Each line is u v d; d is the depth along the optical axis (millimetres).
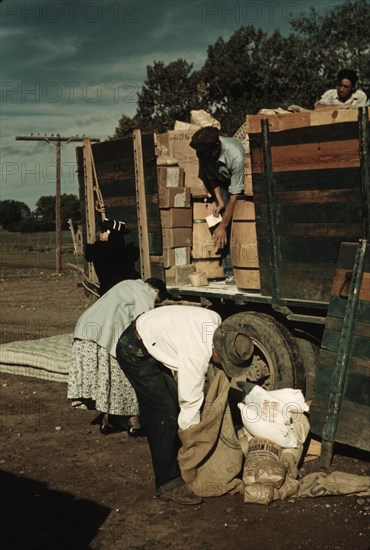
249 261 6090
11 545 4230
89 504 4832
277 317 6098
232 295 6129
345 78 7562
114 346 6016
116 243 7086
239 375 5895
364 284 5066
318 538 4230
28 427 6559
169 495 4824
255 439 5145
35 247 36844
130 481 5215
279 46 35906
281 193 5562
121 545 4223
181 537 4312
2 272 23594
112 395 6000
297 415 5273
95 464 5578
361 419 4977
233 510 4656
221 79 38781
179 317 4961
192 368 4793
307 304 5496
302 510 4605
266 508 4664
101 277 7156
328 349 5230
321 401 5223
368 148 4941
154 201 6836
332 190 5215
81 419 6762
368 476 5008
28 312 13703
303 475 5117
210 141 6523
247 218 6090
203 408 5047
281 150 5500
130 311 6125
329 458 5137
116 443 6059
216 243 6824
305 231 5438
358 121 4957
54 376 8195
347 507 4617
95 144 7762
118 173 7379
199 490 4844
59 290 17625
